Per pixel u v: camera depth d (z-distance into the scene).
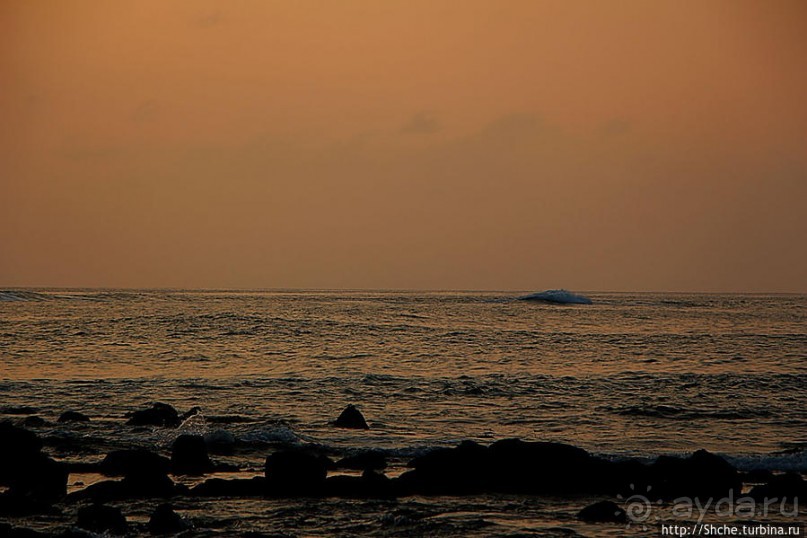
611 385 89.81
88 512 38.22
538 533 38.38
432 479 45.69
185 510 41.41
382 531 38.66
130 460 48.12
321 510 41.62
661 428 65.38
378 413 71.25
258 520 39.97
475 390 84.50
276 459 44.94
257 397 79.38
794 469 51.41
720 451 56.62
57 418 66.25
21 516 39.84
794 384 91.19
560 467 46.00
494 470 46.06
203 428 59.75
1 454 44.94
